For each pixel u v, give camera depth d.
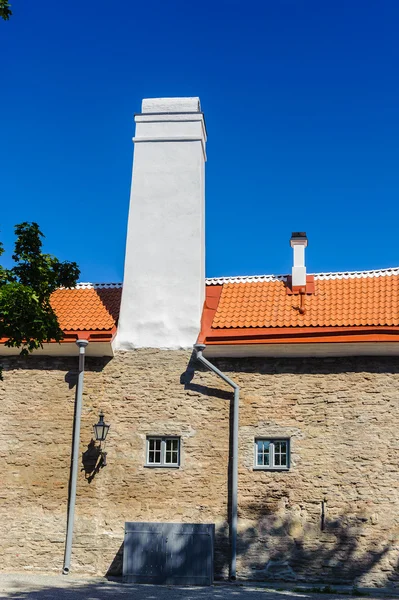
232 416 17.53
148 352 18.23
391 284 18.70
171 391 17.91
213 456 17.38
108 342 17.80
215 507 17.09
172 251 19.03
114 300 19.59
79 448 17.80
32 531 17.48
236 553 16.78
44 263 13.41
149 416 17.81
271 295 19.02
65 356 18.42
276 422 17.33
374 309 17.88
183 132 19.98
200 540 16.70
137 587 15.91
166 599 14.34
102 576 17.02
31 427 18.06
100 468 17.62
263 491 17.00
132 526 17.02
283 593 15.41
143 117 20.22
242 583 16.44
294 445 17.12
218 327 17.97
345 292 18.73
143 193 19.61
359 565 16.30
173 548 16.73
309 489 16.84
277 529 16.77
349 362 17.36
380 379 17.14
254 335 17.42
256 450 17.34
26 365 18.45
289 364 17.62
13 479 17.81
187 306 18.53
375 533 16.38
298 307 18.38
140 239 19.22
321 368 17.47
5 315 12.35
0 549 17.45
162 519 17.16
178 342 18.22
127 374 18.14
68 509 17.52
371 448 16.80
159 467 17.48
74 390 18.20
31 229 13.38
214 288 19.69
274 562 16.62
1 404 18.27
